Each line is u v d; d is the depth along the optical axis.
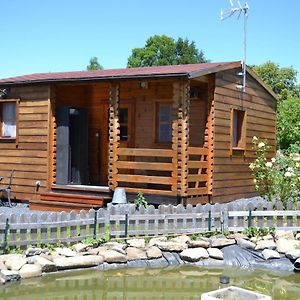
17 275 8.48
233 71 14.74
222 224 11.14
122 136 15.82
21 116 14.99
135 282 8.77
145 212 10.72
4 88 15.21
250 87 15.95
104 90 16.33
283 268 9.73
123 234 10.53
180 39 56.78
